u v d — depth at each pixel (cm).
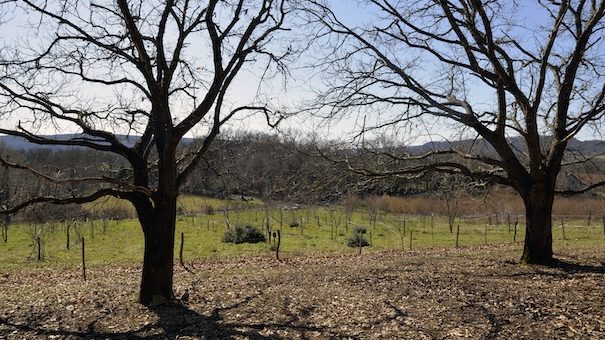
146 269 959
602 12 1163
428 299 989
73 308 961
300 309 937
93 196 891
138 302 959
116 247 2592
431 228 3297
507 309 893
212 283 1229
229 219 3475
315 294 1063
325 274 1327
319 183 1312
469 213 3872
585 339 726
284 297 1037
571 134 1166
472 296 996
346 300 1002
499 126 1252
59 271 1839
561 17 1191
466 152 1307
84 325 852
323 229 3300
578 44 1220
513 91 1212
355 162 1280
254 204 3872
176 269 1642
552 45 1206
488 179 1304
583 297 952
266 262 1795
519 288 1049
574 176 1402
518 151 1388
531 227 1319
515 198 3862
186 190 2050
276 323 849
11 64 876
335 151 1268
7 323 878
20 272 1855
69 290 1240
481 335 762
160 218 945
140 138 1011
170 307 931
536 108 1234
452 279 1177
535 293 998
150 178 1205
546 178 1291
